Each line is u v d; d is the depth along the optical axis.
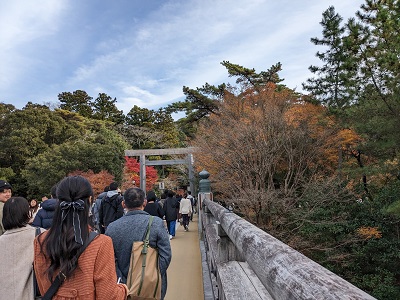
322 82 10.91
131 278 2.03
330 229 8.42
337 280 0.72
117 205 4.51
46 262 1.25
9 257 1.74
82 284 1.19
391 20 7.93
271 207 7.84
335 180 9.09
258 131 8.77
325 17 10.73
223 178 8.94
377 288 8.05
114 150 20.62
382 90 8.88
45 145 21.17
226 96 12.39
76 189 1.27
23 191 21.09
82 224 1.25
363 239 8.37
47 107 32.56
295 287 0.78
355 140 10.13
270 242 1.19
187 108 19.27
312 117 10.09
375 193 10.23
